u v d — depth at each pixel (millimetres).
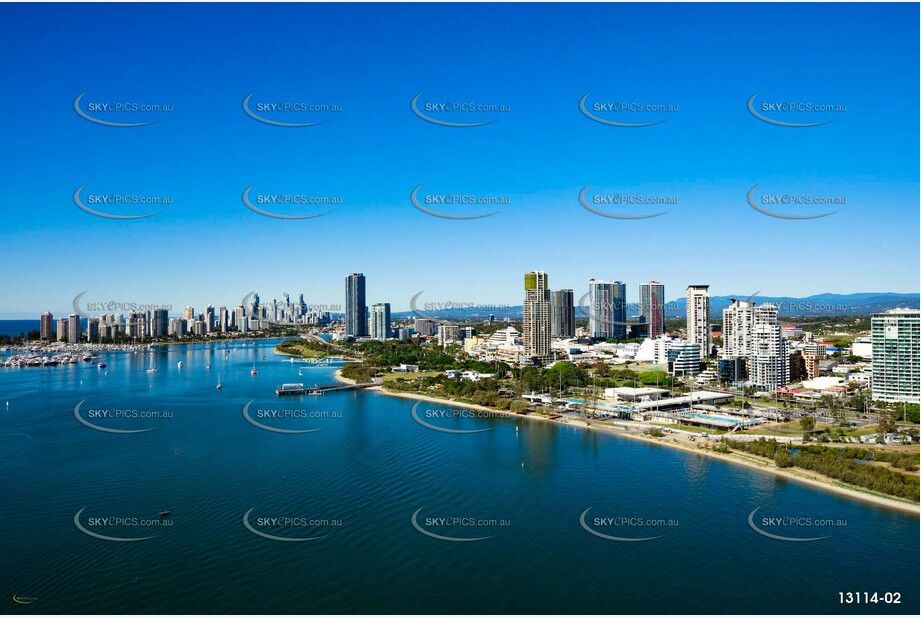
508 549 196625
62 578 175500
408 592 170125
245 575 178000
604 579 178000
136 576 176875
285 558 188500
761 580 177875
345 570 181875
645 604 165000
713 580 177875
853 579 178125
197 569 181125
